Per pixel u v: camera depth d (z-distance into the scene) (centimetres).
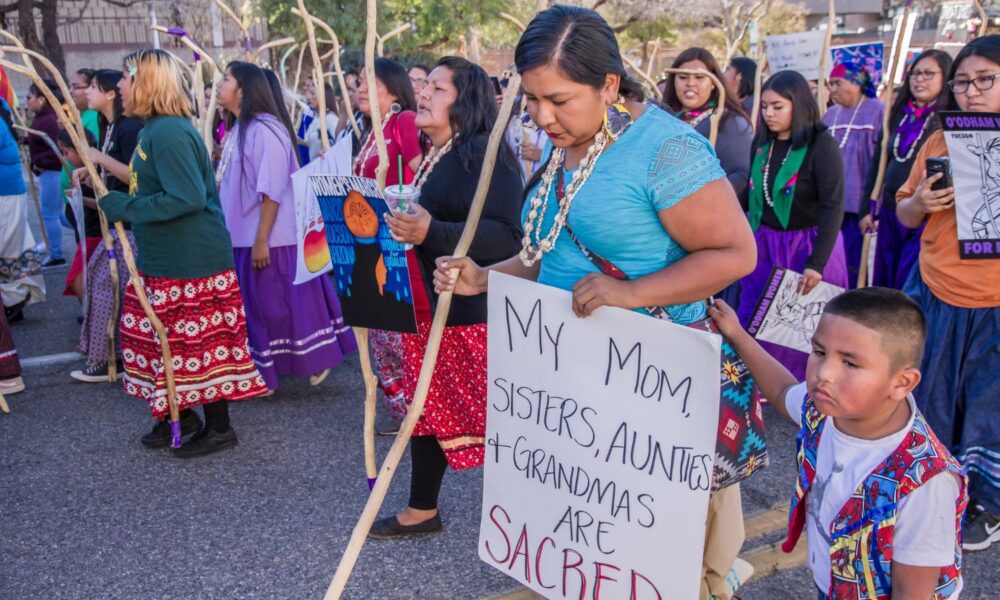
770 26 2353
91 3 2155
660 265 194
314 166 401
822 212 401
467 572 304
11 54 1666
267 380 460
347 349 507
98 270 498
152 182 367
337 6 1680
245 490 369
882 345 160
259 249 441
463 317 287
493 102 292
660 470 201
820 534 184
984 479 309
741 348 207
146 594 293
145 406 468
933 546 165
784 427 430
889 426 171
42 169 798
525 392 220
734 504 227
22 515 348
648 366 197
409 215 221
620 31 2162
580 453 213
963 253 297
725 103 444
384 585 297
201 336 387
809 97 402
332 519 343
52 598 291
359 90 448
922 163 336
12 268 613
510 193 280
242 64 444
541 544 227
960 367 313
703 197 182
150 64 358
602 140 189
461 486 370
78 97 611
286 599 290
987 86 296
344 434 429
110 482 377
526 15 1808
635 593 211
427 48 1912
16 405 470
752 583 293
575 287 195
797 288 394
